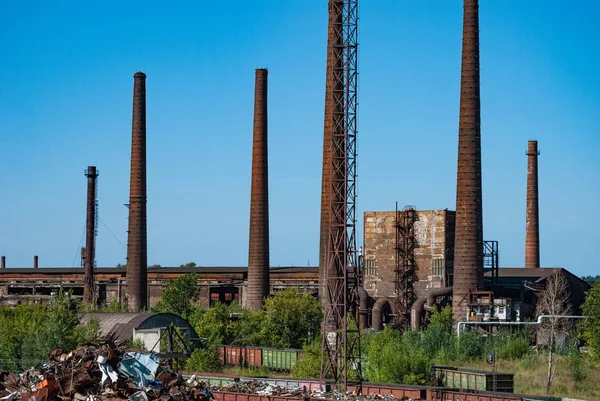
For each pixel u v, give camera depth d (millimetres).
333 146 82125
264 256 137125
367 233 139250
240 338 115125
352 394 68938
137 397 41656
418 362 82625
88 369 43719
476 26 123688
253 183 137250
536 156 157625
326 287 81250
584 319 105562
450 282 134000
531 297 130625
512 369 94375
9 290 171000
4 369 83812
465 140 123000
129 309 143000
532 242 157250
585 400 70438
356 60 82938
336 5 83250
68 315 90062
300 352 95188
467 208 122562
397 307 134625
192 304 148000
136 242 143750
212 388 69000
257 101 137375
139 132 143750
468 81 123188
